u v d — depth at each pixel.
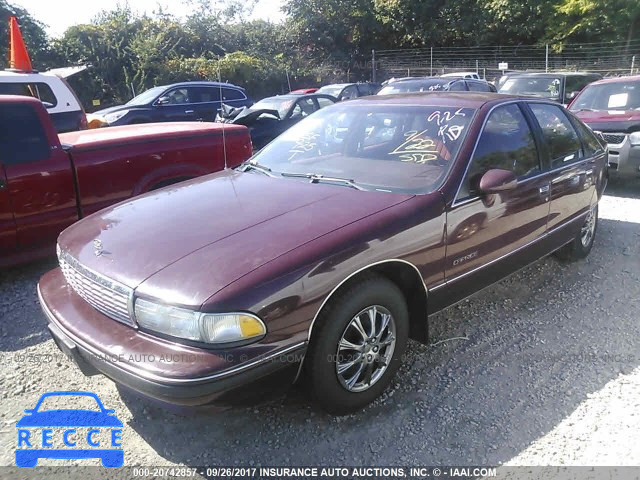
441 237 3.01
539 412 2.83
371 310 2.73
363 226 2.70
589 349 3.43
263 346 2.32
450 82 12.91
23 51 8.77
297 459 2.54
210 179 3.71
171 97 13.21
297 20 34.72
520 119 3.84
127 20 25.73
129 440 2.68
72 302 2.79
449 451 2.58
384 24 35.41
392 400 2.96
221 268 2.39
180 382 2.18
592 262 4.89
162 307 2.31
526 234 3.74
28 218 4.58
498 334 3.64
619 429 2.68
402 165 3.36
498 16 32.28
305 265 2.44
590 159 4.54
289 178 3.48
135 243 2.69
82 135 5.43
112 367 2.36
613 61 29.09
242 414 2.86
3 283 4.65
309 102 12.21
